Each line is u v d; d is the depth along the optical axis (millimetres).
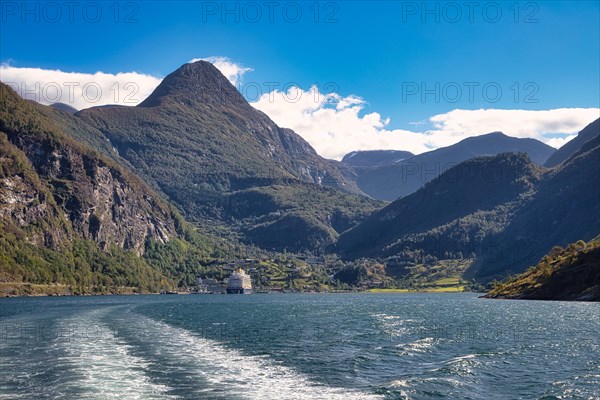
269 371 57188
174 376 52125
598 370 60281
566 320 126062
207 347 73812
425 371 58750
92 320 117062
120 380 49750
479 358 66688
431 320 128375
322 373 57188
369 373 57688
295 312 170375
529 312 155000
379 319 133000
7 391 45469
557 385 52938
